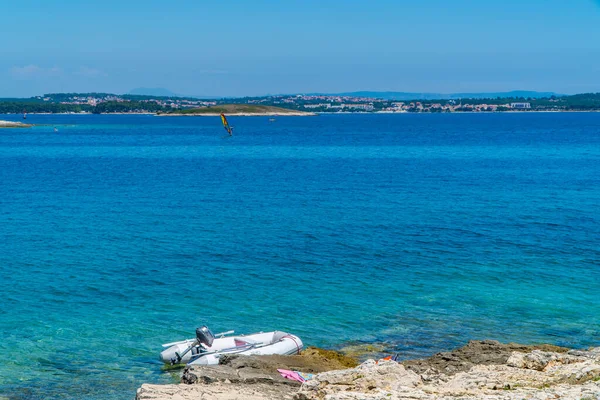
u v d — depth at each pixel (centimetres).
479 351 2405
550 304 3175
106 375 2405
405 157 12438
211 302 3222
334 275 3688
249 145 16450
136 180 8538
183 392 1920
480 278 3619
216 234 4794
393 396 1686
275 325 2920
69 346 2669
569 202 6375
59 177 8919
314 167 10406
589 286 3456
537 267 3841
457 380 1881
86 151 14362
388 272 3744
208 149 15038
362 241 4544
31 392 2253
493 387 1795
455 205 6181
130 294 3341
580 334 2784
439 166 10462
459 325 2900
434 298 3278
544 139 18300
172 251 4256
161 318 3000
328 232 4853
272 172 9594
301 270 3794
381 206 6138
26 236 4725
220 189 7525
